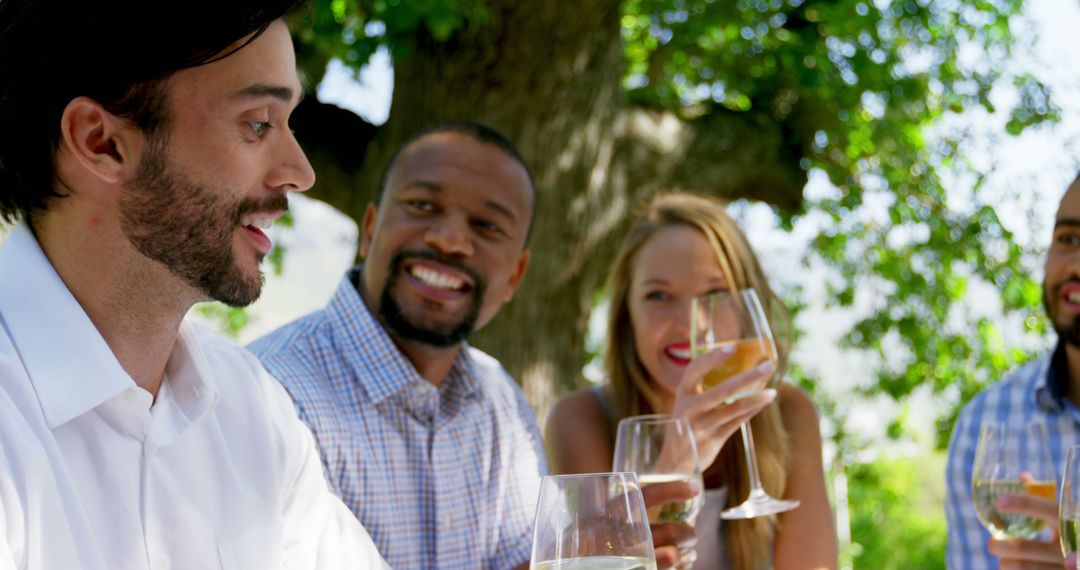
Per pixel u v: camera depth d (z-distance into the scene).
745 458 2.64
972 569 2.76
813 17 7.35
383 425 2.20
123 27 1.24
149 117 1.27
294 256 9.10
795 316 9.92
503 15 5.33
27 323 1.30
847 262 9.43
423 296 2.26
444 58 5.54
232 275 1.35
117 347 1.36
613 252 6.09
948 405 9.68
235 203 1.32
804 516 2.71
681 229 2.71
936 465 15.22
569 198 5.73
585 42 5.56
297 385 2.09
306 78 5.68
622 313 2.80
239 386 1.61
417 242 2.26
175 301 1.36
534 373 5.67
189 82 1.28
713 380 2.22
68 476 1.27
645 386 2.78
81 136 1.26
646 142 6.39
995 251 8.85
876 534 14.88
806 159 7.35
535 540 1.41
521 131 5.60
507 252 2.36
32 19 1.26
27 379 1.28
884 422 10.16
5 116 1.27
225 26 1.27
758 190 7.08
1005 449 2.02
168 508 1.41
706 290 2.68
